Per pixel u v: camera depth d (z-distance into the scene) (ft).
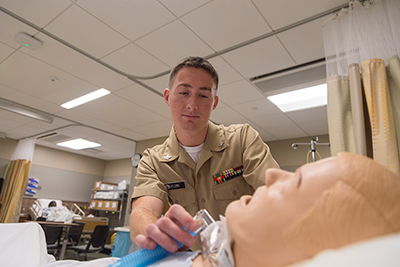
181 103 3.34
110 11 6.97
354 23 5.66
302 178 1.14
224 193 3.73
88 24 7.50
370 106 4.35
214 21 7.16
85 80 10.80
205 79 3.31
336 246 0.96
